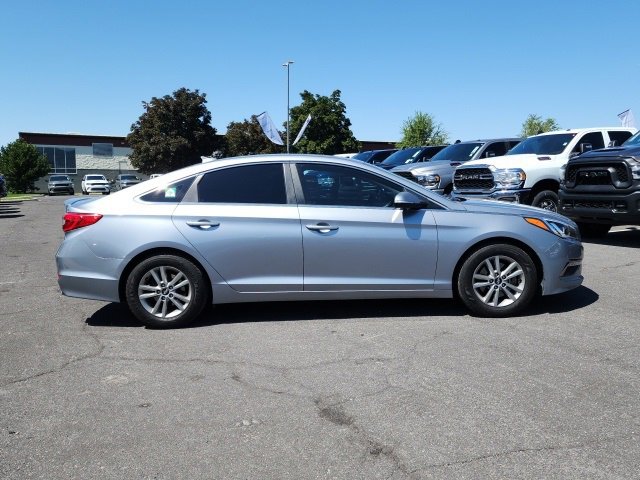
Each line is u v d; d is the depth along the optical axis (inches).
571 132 470.6
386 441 124.0
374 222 209.2
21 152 2015.3
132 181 1833.2
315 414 137.5
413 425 130.9
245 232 206.7
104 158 2524.6
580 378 155.6
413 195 209.3
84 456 120.2
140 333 203.8
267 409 140.6
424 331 199.6
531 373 159.6
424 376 158.9
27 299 257.1
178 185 211.9
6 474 113.6
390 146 2375.7
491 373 160.1
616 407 138.1
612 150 362.9
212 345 189.2
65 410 141.6
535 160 435.8
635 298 239.0
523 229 212.5
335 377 159.6
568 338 189.3
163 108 1878.7
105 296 207.9
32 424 134.5
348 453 119.6
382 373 161.9
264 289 208.8
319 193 212.8
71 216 209.3
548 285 215.6
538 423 130.6
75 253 206.7
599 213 357.1
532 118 2187.5
